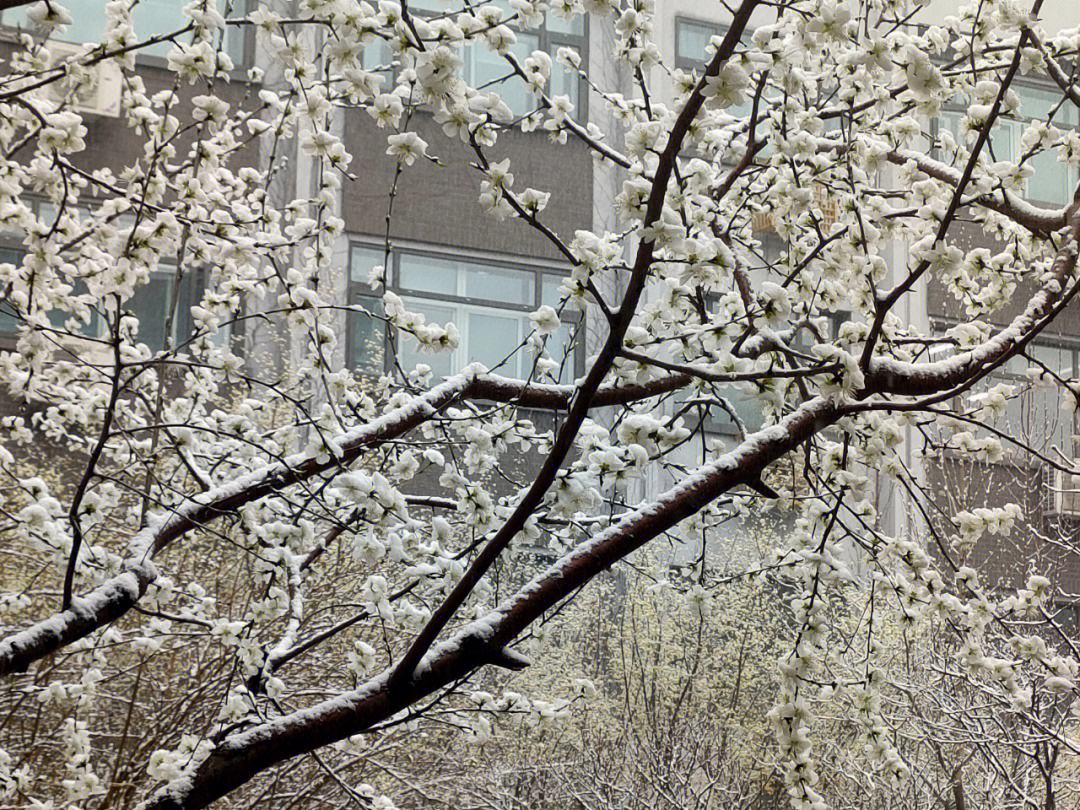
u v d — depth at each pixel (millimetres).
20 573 7297
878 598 9430
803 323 4004
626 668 11398
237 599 8031
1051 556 10492
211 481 4434
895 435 4023
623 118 4465
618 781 10273
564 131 3723
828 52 4453
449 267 13836
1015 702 4426
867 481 3920
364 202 13422
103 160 11156
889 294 3258
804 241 4680
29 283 4023
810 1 3078
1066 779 9125
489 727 4555
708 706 11719
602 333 14031
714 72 2654
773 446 3682
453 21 3230
